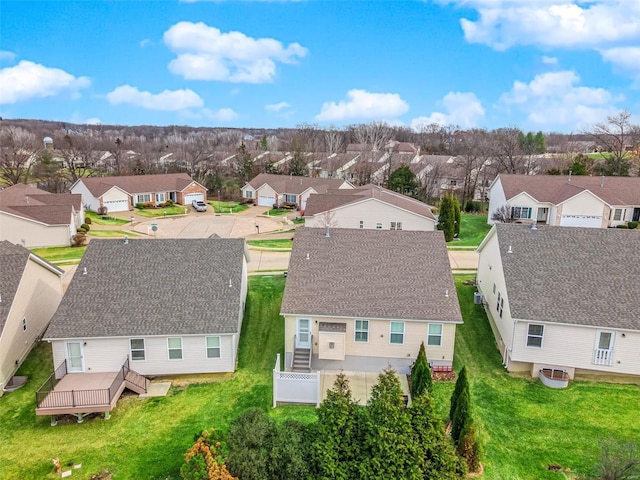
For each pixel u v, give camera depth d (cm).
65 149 10000
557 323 2100
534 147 10925
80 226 5347
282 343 2531
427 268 2453
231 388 2141
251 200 7550
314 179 7169
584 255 2380
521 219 5044
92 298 2256
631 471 1491
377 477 1327
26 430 1866
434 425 1406
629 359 2095
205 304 2275
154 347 2167
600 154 10481
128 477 1602
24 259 2430
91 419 1928
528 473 1606
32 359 2394
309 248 2597
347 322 2247
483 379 2197
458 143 12369
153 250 2530
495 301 2586
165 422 1905
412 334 2238
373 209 4506
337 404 1430
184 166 10056
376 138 11906
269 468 1395
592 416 1917
